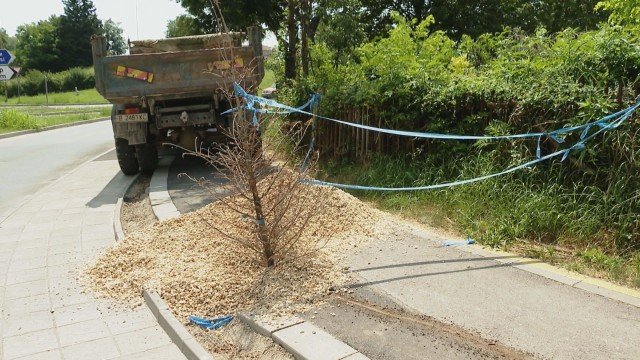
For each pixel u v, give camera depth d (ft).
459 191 20.02
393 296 13.41
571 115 17.31
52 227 23.11
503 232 17.12
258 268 15.20
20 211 26.16
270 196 16.34
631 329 11.25
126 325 13.61
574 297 12.84
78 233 22.03
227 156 15.85
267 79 83.56
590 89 16.80
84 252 19.51
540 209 16.89
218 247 17.17
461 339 11.21
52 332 13.43
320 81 32.50
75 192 30.19
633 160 15.48
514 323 11.76
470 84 21.42
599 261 14.57
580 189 16.89
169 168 35.81
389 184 23.30
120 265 17.03
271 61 54.60
